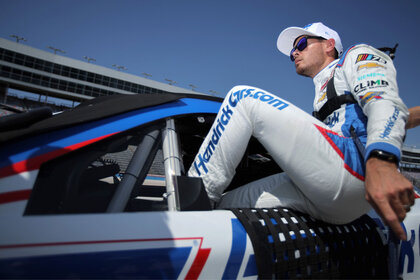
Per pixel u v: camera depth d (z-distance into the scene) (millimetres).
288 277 728
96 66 43344
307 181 807
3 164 636
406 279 983
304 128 798
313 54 1289
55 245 546
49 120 796
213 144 920
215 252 670
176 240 646
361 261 867
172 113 965
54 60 41656
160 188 1407
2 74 38438
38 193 656
